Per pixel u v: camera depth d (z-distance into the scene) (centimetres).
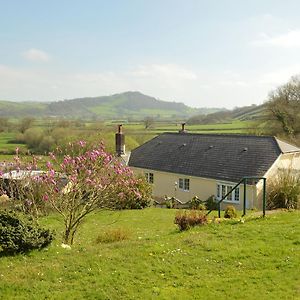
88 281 1017
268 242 1252
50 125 6050
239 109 13075
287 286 934
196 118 12081
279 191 2178
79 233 1733
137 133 7081
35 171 2011
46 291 968
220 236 1352
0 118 7469
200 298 901
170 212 2669
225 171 3469
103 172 1591
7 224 1240
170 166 3944
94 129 5269
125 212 2647
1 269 1102
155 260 1138
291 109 6119
